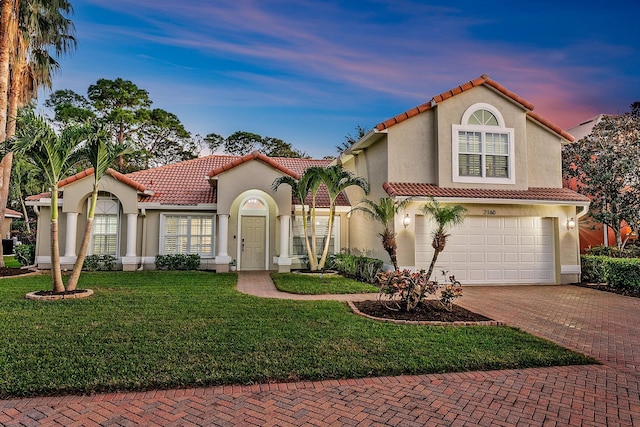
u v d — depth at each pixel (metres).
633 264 13.55
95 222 17.94
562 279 15.77
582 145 20.89
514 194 15.30
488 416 4.47
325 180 16.47
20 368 5.46
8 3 16.00
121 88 38.78
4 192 16.98
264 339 6.99
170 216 18.52
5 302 9.92
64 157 10.91
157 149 42.88
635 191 18.67
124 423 4.19
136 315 8.70
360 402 4.77
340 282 14.26
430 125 15.90
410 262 14.62
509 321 9.23
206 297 10.97
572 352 6.69
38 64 18.48
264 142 48.47
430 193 14.60
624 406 4.78
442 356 6.29
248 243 18.91
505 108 16.22
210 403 4.68
